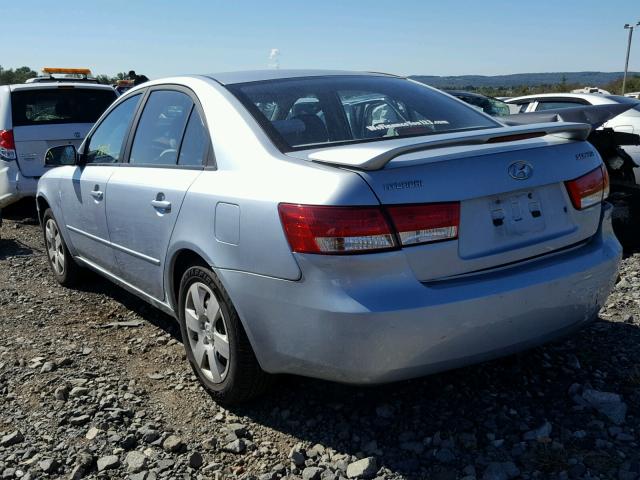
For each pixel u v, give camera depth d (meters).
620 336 3.98
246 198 2.94
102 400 3.43
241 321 3.03
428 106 3.66
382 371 2.67
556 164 2.99
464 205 2.74
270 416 3.25
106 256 4.47
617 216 6.36
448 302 2.64
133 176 3.97
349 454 2.91
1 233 8.10
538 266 2.90
